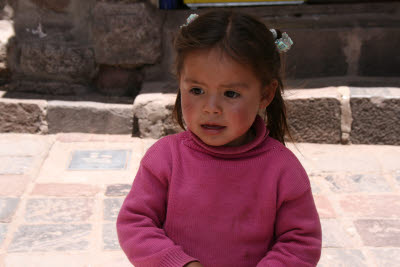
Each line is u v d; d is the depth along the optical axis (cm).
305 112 368
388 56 408
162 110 371
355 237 257
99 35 395
